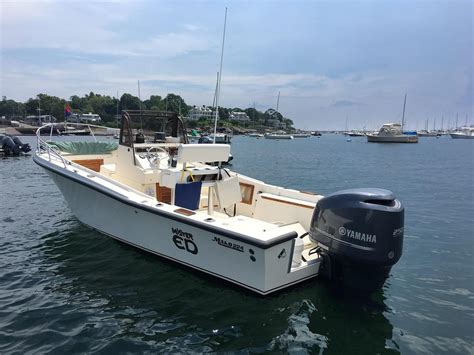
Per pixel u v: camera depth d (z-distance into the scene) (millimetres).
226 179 5801
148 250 5520
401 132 71562
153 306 4344
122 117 6473
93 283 4918
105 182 5922
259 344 3660
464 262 6043
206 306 4320
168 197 6352
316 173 19250
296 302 4363
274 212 6020
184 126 7012
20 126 68562
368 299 4543
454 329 3973
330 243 4164
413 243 7094
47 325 3963
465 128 124438
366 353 3535
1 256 5879
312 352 3543
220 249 4445
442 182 16203
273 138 78375
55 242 6441
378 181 16453
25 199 10328
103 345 3637
